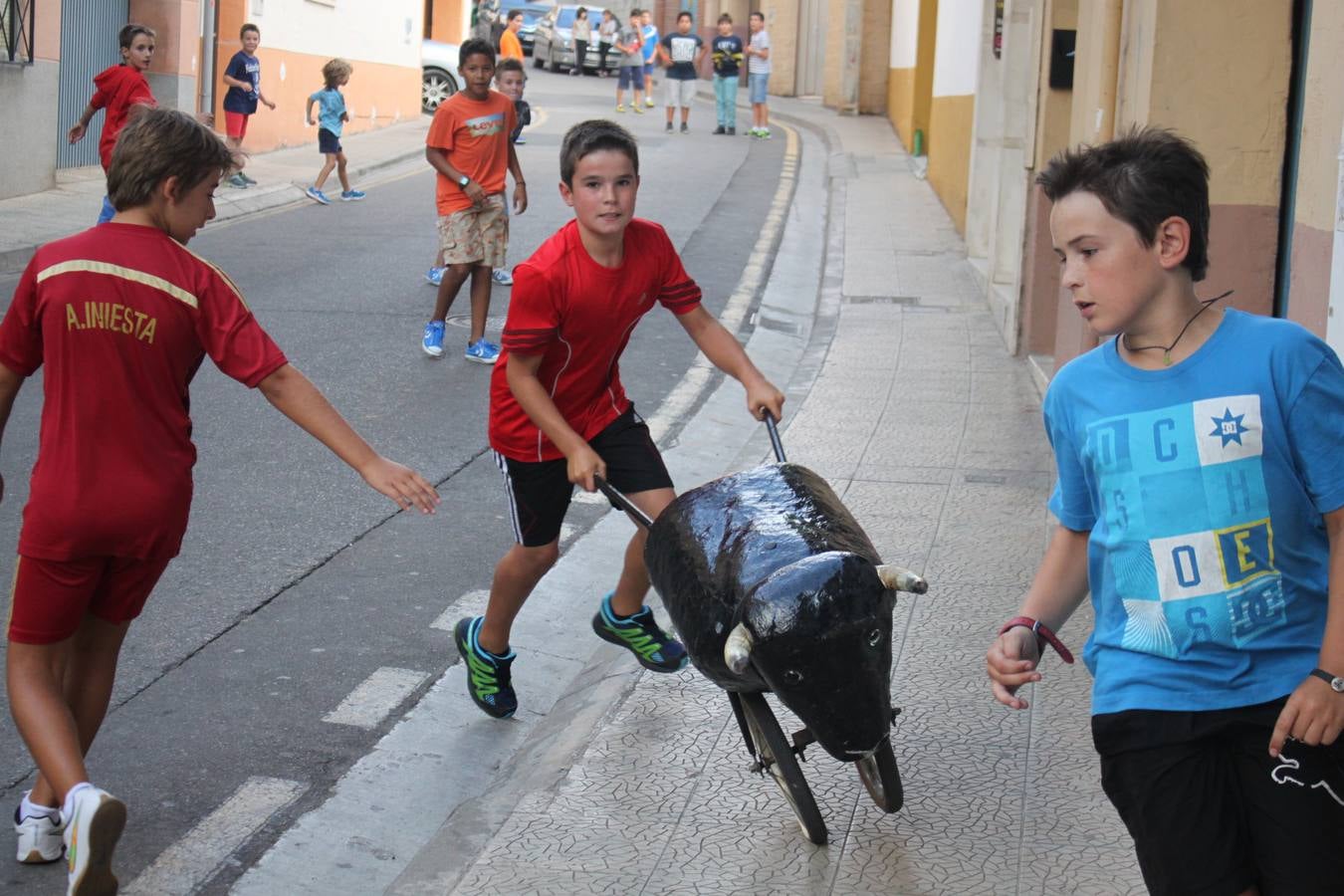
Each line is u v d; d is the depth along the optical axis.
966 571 5.95
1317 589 2.63
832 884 3.65
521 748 4.85
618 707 4.77
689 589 3.60
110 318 3.56
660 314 11.64
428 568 6.42
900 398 9.17
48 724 3.56
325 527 6.86
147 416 3.64
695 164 21.14
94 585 3.68
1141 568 2.64
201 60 19.42
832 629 3.25
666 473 4.66
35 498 3.59
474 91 9.70
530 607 6.01
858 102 28.84
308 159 20.42
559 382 4.49
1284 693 2.58
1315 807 2.55
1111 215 2.59
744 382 4.47
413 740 4.91
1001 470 7.54
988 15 13.28
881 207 17.45
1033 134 9.95
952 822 3.95
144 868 4.06
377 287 12.34
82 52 17.73
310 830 4.30
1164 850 2.63
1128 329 2.65
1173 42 6.55
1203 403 2.58
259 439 8.11
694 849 3.85
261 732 4.90
